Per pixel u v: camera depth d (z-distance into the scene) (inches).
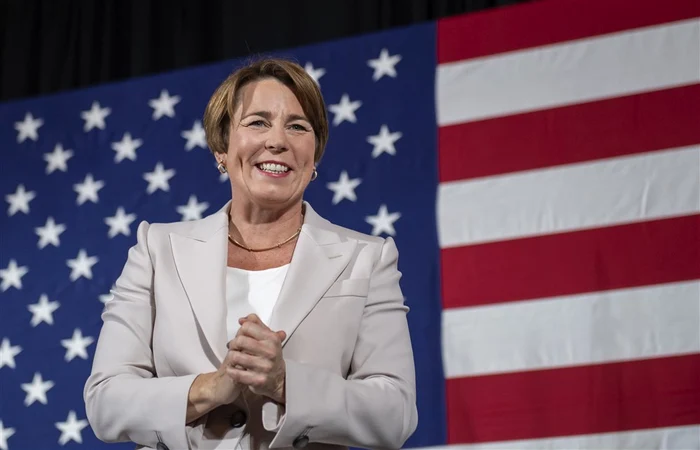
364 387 70.5
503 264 140.6
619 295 134.0
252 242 79.6
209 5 184.7
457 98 151.3
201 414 68.1
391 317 76.5
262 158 78.0
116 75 187.8
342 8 172.9
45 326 162.9
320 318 73.2
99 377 72.9
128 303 76.4
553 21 148.9
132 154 169.8
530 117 145.9
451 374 138.5
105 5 190.2
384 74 157.0
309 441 68.1
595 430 130.1
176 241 78.7
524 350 136.0
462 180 146.8
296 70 81.2
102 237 165.9
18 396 159.5
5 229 171.5
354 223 150.3
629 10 145.2
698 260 131.9
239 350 65.3
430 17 169.6
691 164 135.8
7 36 193.6
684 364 128.9
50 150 174.7
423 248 145.6
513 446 133.0
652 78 141.1
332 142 156.3
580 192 139.9
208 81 169.6
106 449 152.4
